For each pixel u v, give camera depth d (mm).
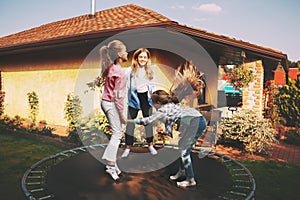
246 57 7246
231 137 6297
